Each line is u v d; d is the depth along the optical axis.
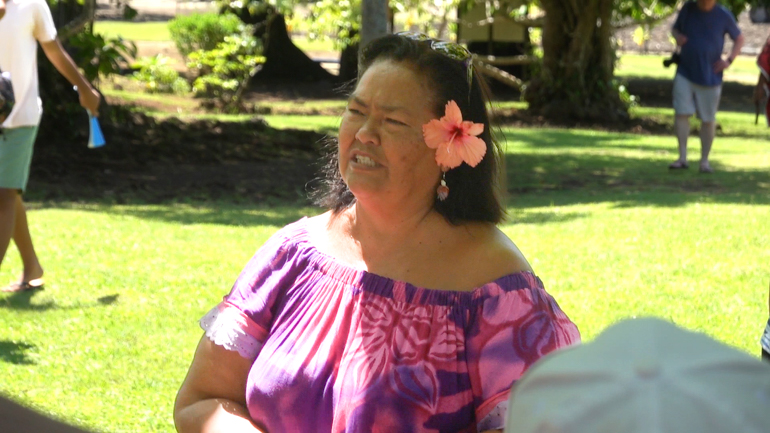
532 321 2.31
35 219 8.67
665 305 5.69
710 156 14.83
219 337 2.59
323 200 2.77
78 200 10.48
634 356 1.07
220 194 11.20
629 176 12.56
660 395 1.02
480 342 2.31
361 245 2.55
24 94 5.59
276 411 2.42
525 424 1.12
